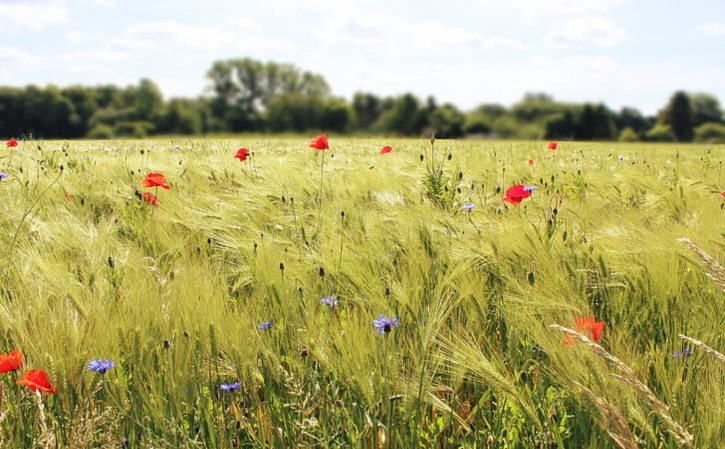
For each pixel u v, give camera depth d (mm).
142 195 5891
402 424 2562
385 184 7160
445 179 6449
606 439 2379
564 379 2496
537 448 2586
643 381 2631
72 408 2574
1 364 2393
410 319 3109
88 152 14094
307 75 72812
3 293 3373
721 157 15141
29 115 55594
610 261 3830
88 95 58469
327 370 2770
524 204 5676
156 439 2467
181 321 2930
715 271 2283
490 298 3658
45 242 4387
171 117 60812
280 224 5340
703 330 3090
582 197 6848
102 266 3707
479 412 2797
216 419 2662
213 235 4988
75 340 2658
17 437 2424
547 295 3227
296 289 3416
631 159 13125
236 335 2857
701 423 2332
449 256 3947
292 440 2611
